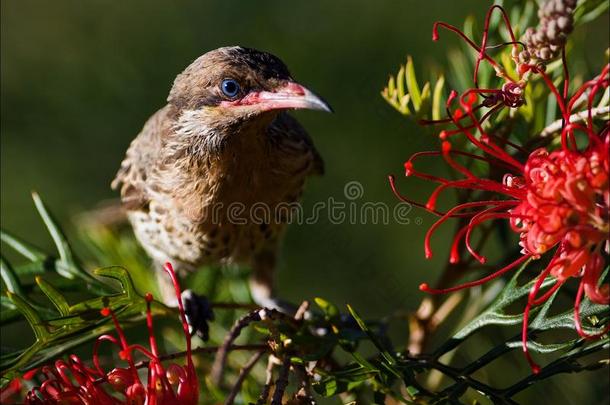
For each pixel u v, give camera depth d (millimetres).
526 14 7430
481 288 7746
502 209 6602
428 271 10078
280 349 5777
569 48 7234
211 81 7965
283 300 9844
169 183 8555
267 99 7777
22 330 10430
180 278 9312
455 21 11023
